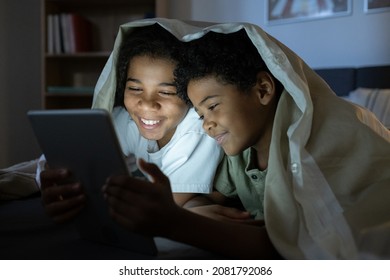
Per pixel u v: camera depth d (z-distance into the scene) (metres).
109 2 3.41
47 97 3.31
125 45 1.00
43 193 0.65
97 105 1.04
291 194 0.66
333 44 2.90
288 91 0.74
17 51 3.53
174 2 3.34
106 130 0.53
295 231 0.64
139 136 1.14
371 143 0.71
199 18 3.30
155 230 0.54
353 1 2.81
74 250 0.65
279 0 3.07
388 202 0.65
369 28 2.77
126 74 1.02
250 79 0.79
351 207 0.65
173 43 0.97
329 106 0.77
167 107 1.01
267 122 0.85
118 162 0.55
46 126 0.60
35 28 3.52
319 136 0.73
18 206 0.97
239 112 0.80
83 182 0.61
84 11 3.51
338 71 2.72
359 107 0.84
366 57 2.79
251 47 0.83
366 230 0.60
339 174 0.70
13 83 3.53
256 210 0.99
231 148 0.83
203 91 0.80
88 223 0.66
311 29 2.97
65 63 3.55
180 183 1.02
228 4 3.22
